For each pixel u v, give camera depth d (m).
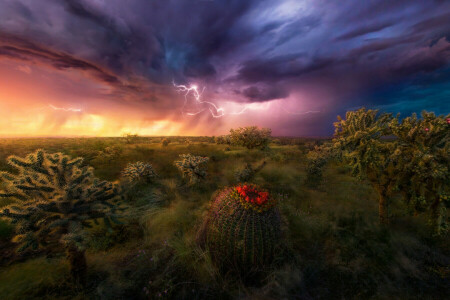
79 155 9.17
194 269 2.86
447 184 2.95
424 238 3.70
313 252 3.36
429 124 3.20
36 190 2.34
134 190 5.57
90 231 3.50
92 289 2.41
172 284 2.58
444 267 3.00
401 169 3.40
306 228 3.96
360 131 3.66
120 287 2.47
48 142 14.91
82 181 2.66
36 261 2.78
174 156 10.84
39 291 2.29
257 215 2.81
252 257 2.73
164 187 6.23
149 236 3.58
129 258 3.04
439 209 3.07
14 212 2.04
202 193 5.92
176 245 3.22
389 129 3.60
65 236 2.03
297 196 5.75
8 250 2.96
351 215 4.49
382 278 2.81
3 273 2.51
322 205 5.07
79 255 2.41
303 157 11.28
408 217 4.38
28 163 2.38
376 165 3.60
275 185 6.70
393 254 3.25
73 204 2.40
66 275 2.55
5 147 9.94
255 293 2.55
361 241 3.60
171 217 4.13
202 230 3.35
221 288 2.60
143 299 2.36
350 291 2.61
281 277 2.74
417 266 3.04
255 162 9.52
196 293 2.49
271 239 2.81
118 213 2.75
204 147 14.01
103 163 8.69
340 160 4.23
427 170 3.04
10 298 2.16
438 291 2.60
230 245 2.75
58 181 2.40
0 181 3.67
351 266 3.03
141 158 10.00
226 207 2.98
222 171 8.34
